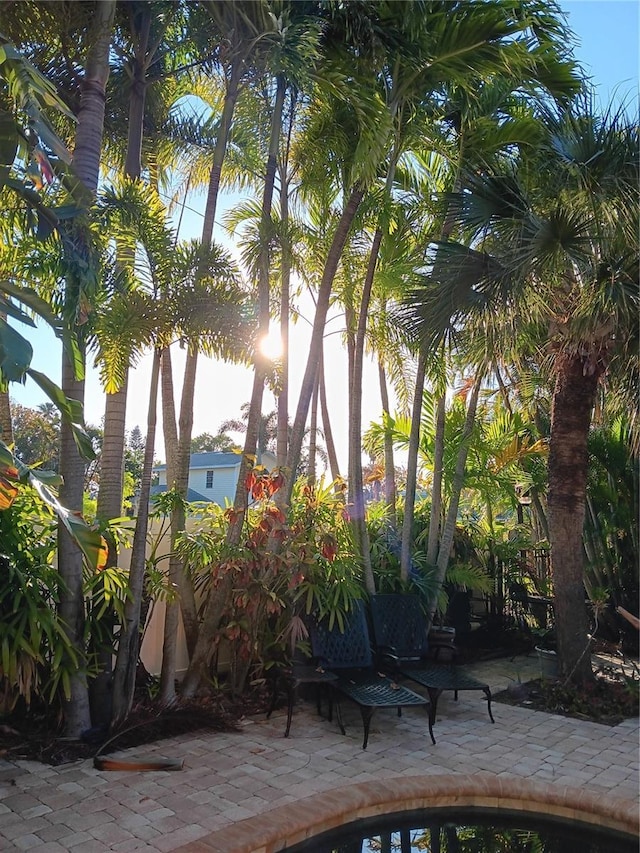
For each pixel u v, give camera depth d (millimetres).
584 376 6109
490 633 8398
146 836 3051
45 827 3133
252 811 3346
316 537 5574
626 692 5602
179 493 5160
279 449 6648
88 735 4238
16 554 4141
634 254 5457
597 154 5355
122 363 4461
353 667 5258
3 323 2834
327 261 6133
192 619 5641
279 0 5098
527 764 4156
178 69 6141
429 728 4660
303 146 6641
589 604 8359
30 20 4918
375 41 5453
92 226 4094
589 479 8305
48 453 17688
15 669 3842
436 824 3535
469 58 5875
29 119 3066
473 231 5934
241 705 5223
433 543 7004
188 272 4637
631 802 3426
